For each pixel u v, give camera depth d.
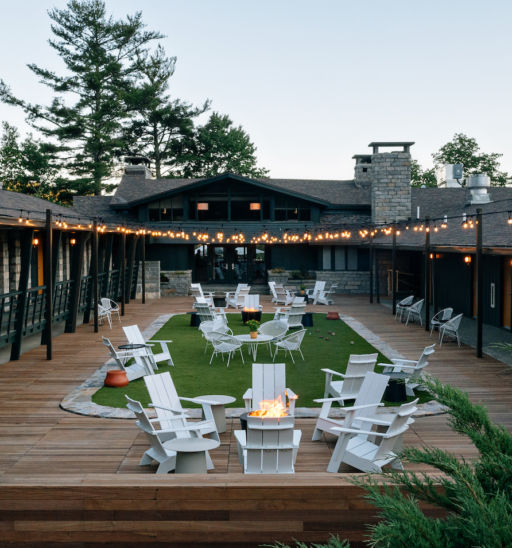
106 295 21.00
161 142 49.16
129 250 24.36
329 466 6.37
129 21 43.50
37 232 17.23
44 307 14.87
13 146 47.84
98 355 13.25
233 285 29.19
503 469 2.82
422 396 9.62
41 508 4.91
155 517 4.89
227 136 49.47
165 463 6.29
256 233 28.03
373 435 6.78
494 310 17.52
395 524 2.44
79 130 41.94
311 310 21.59
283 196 28.73
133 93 43.84
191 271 28.41
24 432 7.78
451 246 15.05
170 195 28.12
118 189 31.12
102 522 4.91
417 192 31.31
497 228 14.98
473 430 3.03
